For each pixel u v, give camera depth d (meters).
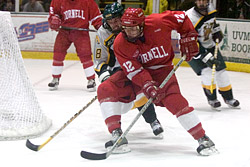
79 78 25.53
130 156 11.97
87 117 16.53
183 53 12.10
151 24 11.42
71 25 21.41
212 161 11.58
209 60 16.62
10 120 13.84
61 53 21.80
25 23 31.70
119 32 12.89
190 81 24.95
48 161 11.57
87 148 12.74
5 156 11.92
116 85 12.43
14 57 14.64
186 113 11.83
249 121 16.44
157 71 12.13
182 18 11.80
